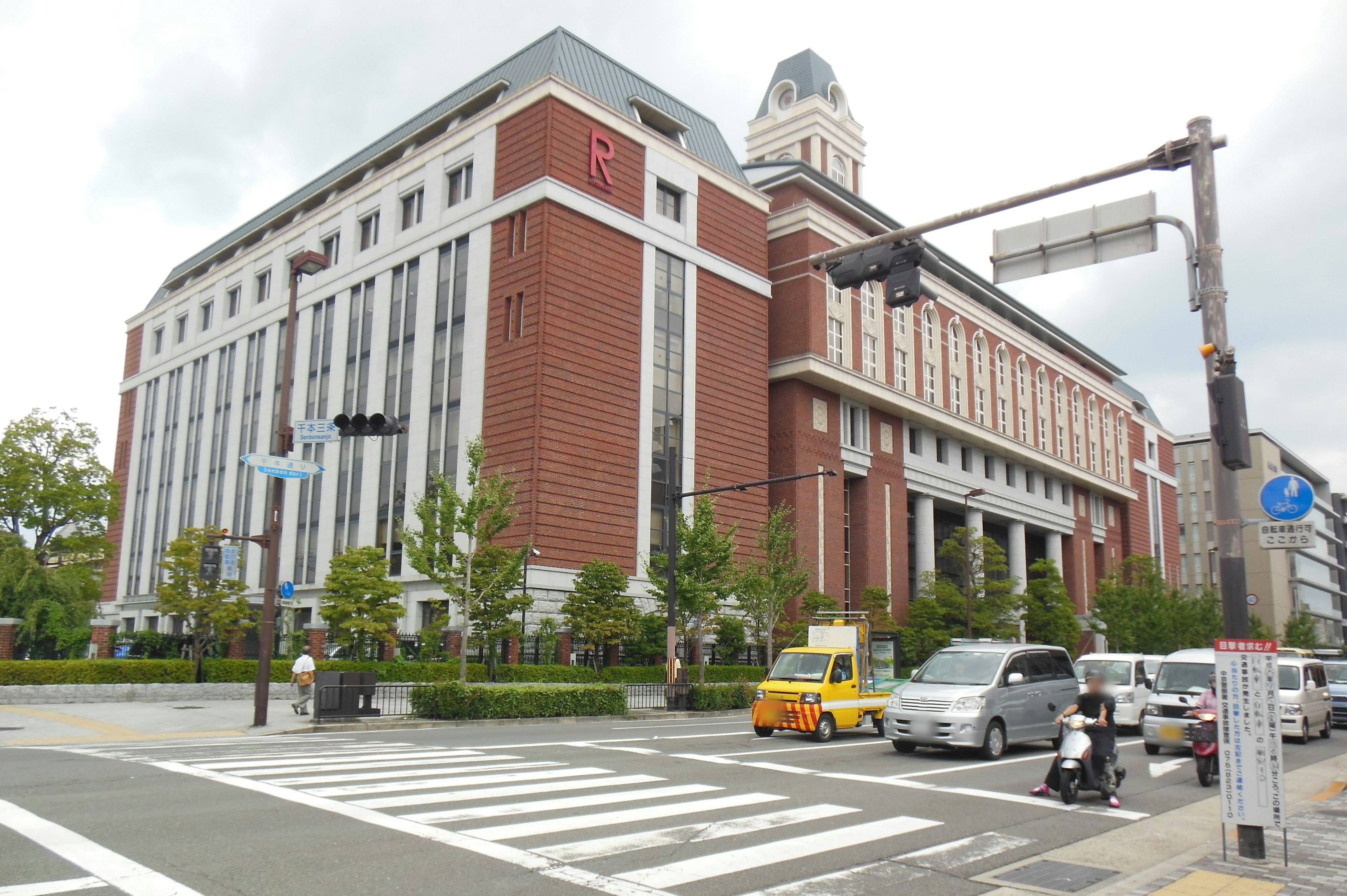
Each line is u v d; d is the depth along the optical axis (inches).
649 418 1481.3
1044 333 2738.7
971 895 288.7
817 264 483.8
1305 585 3907.5
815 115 2760.8
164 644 1444.4
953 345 2256.4
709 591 1259.8
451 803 392.8
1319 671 922.1
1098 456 2896.2
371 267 1680.6
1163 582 2363.4
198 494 2039.9
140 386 2346.2
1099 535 2856.8
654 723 940.0
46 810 361.4
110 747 614.5
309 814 360.2
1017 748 698.8
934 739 620.4
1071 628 2071.9
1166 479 3400.6
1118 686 895.1
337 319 1740.9
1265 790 332.8
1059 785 470.6
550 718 935.7
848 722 770.8
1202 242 372.2
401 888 265.0
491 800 402.6
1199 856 343.9
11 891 250.2
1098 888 297.1
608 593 1244.5
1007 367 2456.9
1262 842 335.9
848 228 1900.8
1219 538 357.1
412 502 1487.5
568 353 1368.1
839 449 1835.6
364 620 1209.4
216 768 487.5
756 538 1630.2
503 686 916.6
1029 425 2532.0
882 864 323.3
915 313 2113.7
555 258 1373.0
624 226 1483.8
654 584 1339.8
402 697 1005.2
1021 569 2422.5
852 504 1910.7
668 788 453.1
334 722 818.8
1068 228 416.2
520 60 1592.0
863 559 1872.5
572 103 1439.5
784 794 449.4
